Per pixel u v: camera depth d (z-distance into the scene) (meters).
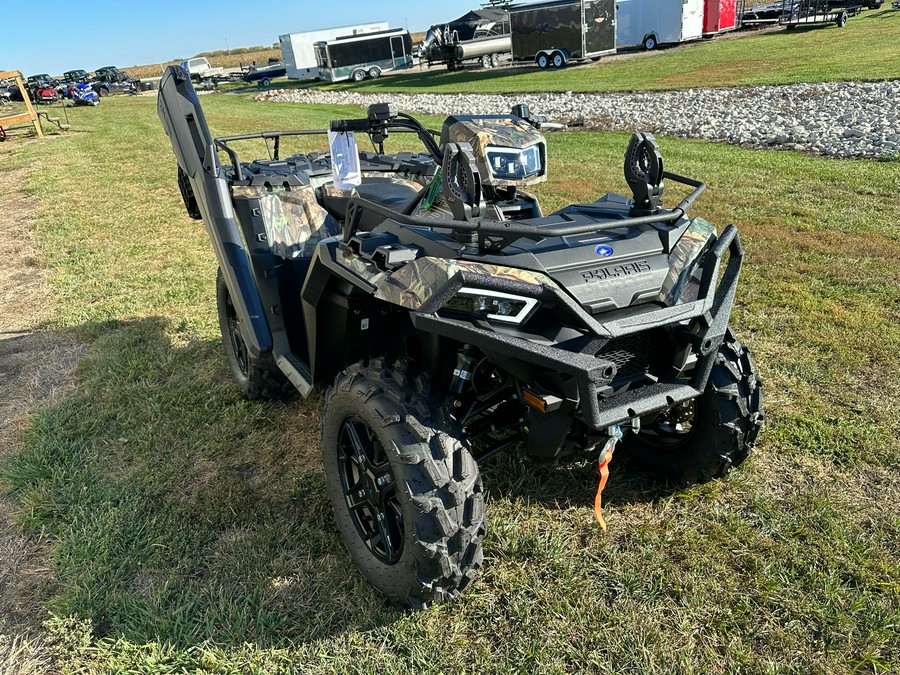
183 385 4.32
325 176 4.07
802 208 7.44
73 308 5.80
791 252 6.07
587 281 2.25
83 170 12.82
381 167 4.04
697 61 25.64
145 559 2.85
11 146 17.12
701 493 3.08
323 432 2.68
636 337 2.41
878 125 11.45
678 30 30.72
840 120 12.40
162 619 2.50
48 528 3.09
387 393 2.35
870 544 2.72
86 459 3.59
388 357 3.12
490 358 2.35
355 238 2.59
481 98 23.38
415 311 2.19
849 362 4.14
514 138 2.50
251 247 3.59
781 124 12.83
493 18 34.72
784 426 3.54
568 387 2.17
